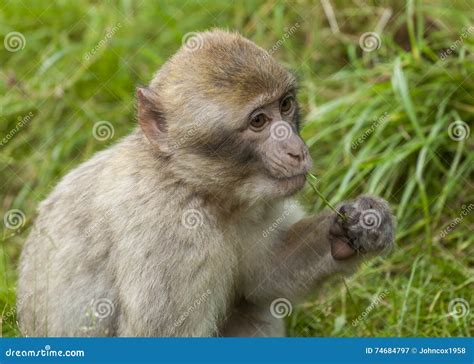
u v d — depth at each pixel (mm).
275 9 10922
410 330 8172
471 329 8070
